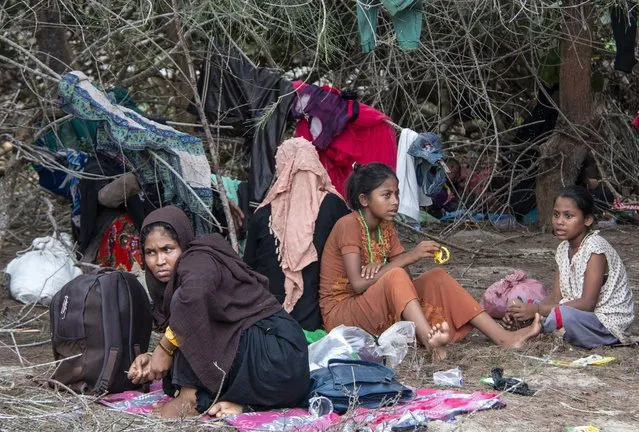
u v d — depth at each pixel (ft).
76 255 56.95
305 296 45.55
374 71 76.13
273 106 57.21
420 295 45.62
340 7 74.23
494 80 90.84
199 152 51.80
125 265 53.21
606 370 41.88
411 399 36.45
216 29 64.13
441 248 45.88
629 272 68.39
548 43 87.20
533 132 92.58
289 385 35.09
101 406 36.52
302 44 72.90
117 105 51.11
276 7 66.74
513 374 41.22
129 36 66.74
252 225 46.73
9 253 73.20
